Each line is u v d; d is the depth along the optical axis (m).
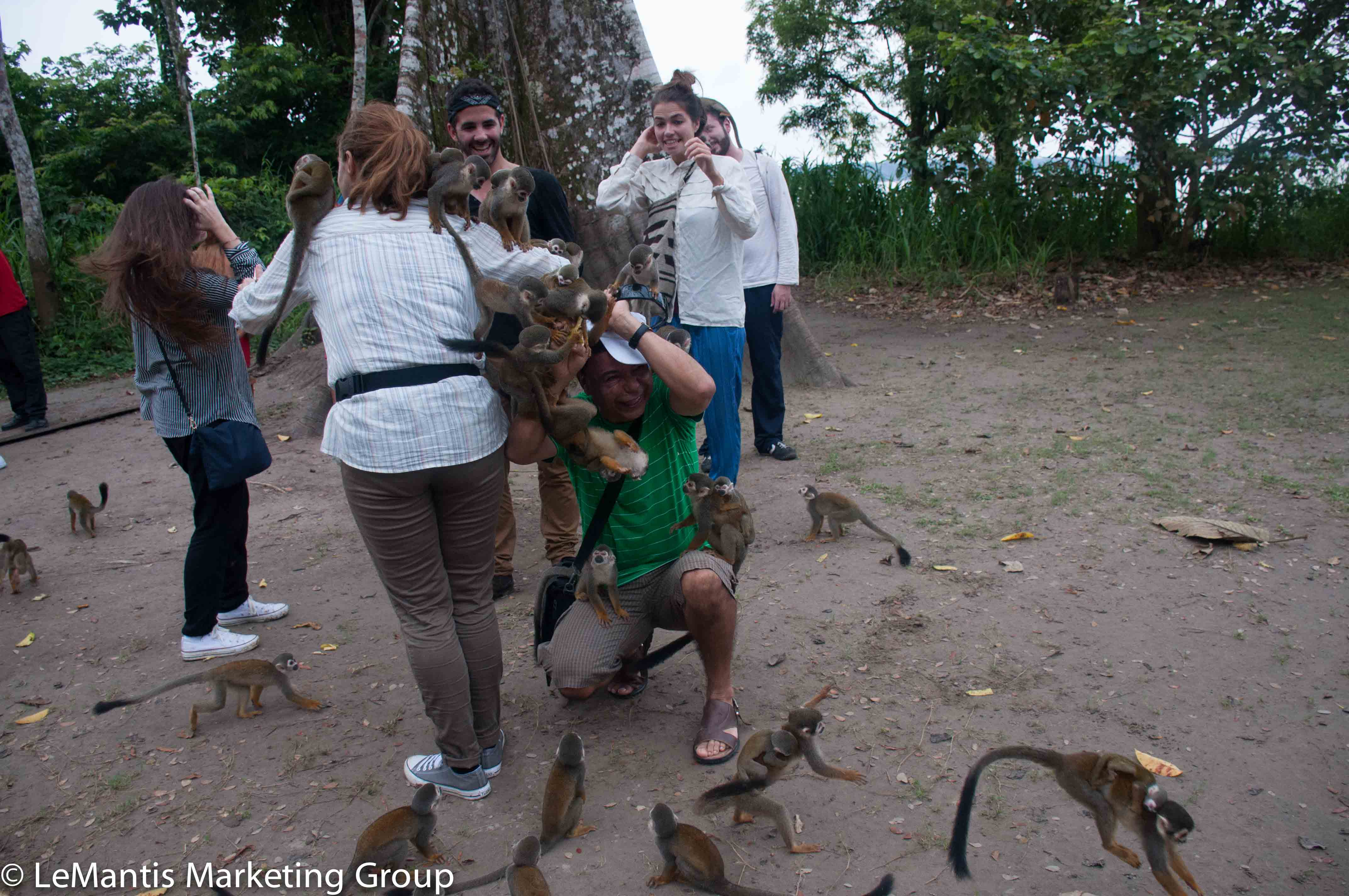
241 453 3.94
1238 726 3.38
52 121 18.66
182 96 8.50
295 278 2.81
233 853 3.00
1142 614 4.18
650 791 3.20
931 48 13.98
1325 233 13.32
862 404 7.98
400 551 2.90
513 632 4.43
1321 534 4.84
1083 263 13.22
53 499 6.83
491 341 2.96
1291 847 2.79
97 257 3.67
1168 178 12.83
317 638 4.48
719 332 5.21
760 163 6.33
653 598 3.41
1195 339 9.38
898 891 2.70
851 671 3.89
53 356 11.79
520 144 8.78
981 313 11.56
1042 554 4.83
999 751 2.70
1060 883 2.71
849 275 13.66
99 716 3.86
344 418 2.78
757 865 2.84
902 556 4.80
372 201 2.82
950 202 13.70
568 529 4.85
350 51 21.23
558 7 8.75
